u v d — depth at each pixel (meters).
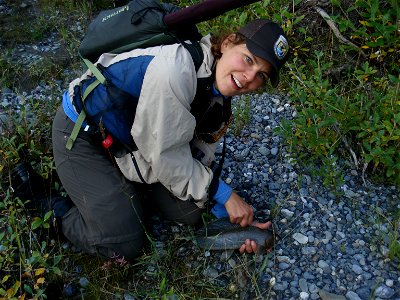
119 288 1.49
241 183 1.77
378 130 1.76
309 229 1.62
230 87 1.33
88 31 1.47
